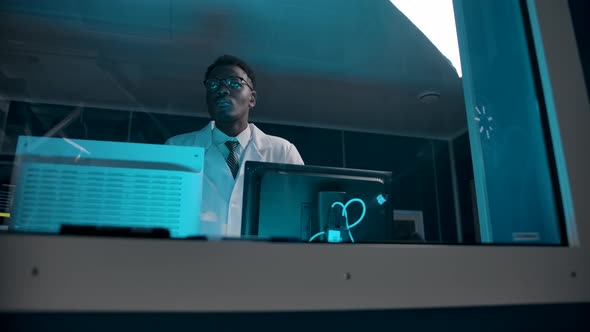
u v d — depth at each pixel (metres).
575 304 0.76
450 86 4.38
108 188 0.94
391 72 4.10
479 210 1.24
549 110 0.89
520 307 0.73
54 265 0.55
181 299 0.57
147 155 0.98
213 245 0.61
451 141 5.84
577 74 0.90
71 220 0.91
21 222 0.90
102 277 0.55
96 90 4.49
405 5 1.90
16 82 4.32
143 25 3.35
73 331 0.55
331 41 3.53
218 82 2.23
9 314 0.54
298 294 0.62
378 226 1.22
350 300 0.63
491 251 0.73
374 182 1.25
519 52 1.04
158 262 0.58
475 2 1.32
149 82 4.34
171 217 0.96
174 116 4.98
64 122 4.64
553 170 0.87
